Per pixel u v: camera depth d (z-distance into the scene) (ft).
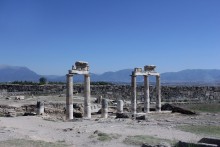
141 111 193.98
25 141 83.92
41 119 139.74
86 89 156.04
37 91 279.90
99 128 111.24
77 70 151.12
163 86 250.37
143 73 181.68
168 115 156.66
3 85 286.05
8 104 187.62
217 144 73.67
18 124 117.08
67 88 149.07
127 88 258.37
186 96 243.60
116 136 94.73
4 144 78.89
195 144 70.79
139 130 107.24
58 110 179.52
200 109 188.44
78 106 186.91
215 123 123.54
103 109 161.07
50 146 79.82
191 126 115.65
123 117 153.28
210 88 242.99
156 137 93.30
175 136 95.25
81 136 96.73
